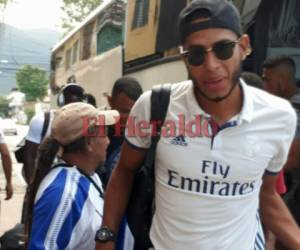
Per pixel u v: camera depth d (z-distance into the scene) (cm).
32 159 468
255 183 207
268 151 204
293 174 335
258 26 403
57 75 1305
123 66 700
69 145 252
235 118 198
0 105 5778
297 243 225
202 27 191
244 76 307
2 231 743
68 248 238
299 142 331
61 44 1252
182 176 203
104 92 793
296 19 403
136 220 232
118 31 734
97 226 247
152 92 212
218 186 201
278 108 204
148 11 583
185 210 205
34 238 236
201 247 205
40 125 464
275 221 229
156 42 552
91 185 251
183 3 465
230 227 206
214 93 194
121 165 230
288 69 358
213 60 191
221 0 195
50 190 239
